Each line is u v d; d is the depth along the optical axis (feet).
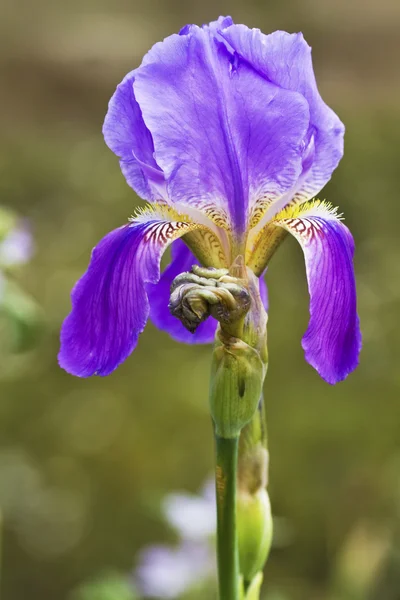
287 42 1.94
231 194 1.95
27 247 2.91
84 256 5.72
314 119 1.97
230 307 1.88
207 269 1.90
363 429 4.66
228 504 1.93
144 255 1.95
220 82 1.92
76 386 5.10
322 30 6.95
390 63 6.72
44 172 6.29
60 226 5.95
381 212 5.61
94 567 4.36
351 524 4.21
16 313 2.88
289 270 5.47
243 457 2.01
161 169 1.97
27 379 5.10
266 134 1.93
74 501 4.60
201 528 2.93
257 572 2.02
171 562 3.05
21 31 7.23
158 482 4.62
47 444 4.83
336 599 3.76
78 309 1.95
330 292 1.93
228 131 1.93
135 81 1.93
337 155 1.98
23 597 4.31
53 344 5.23
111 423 4.88
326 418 4.70
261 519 2.01
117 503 4.58
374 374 4.94
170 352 5.29
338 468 4.50
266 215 1.97
